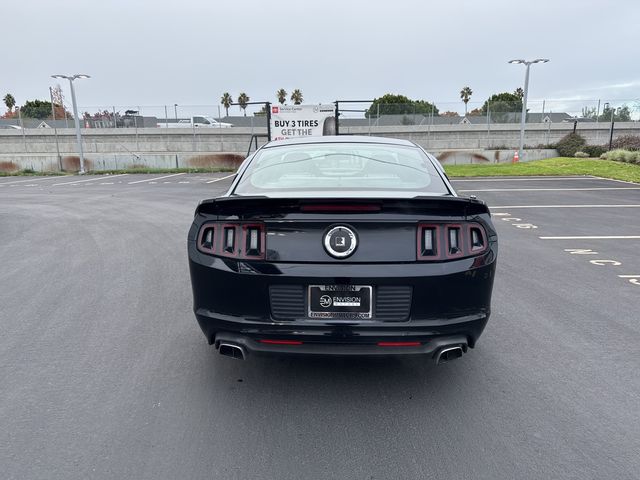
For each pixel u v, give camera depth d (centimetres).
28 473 217
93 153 3250
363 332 249
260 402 278
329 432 248
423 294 248
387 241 248
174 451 233
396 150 363
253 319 258
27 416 263
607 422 256
